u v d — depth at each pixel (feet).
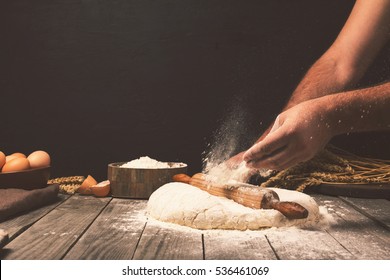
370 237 4.90
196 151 8.86
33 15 8.84
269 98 8.78
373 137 8.74
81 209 6.00
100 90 8.86
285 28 8.76
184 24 8.80
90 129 8.87
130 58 8.84
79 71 8.85
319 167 7.44
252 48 8.79
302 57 8.76
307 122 5.40
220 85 8.82
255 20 8.77
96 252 4.33
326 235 4.94
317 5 8.75
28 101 8.88
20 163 6.31
